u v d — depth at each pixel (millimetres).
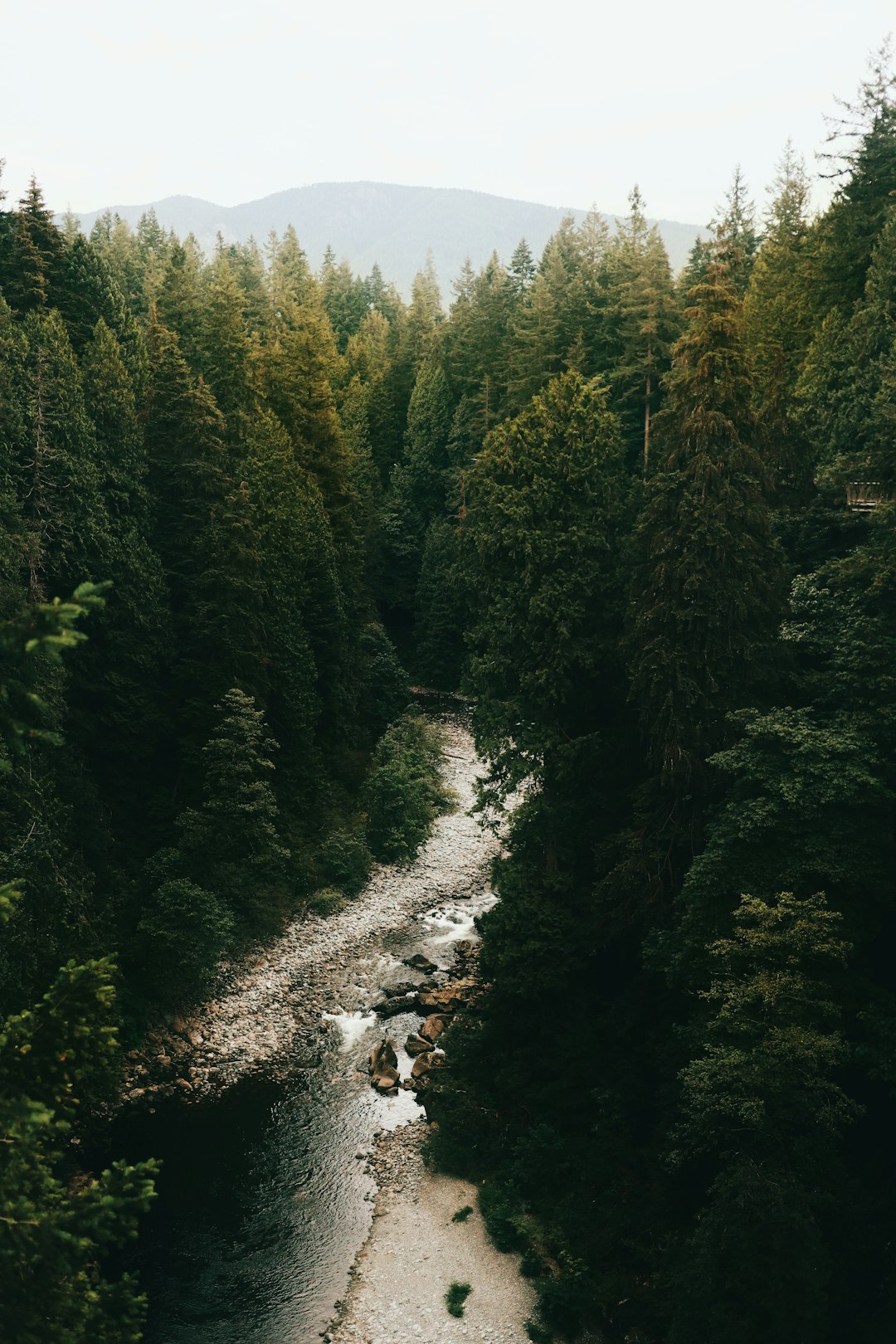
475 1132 29016
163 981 33719
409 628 83750
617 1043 28797
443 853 51281
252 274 97375
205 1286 23859
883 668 24344
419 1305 23453
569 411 31203
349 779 53938
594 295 74750
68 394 36281
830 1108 19609
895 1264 19875
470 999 36188
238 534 41188
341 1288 23953
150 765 39906
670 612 26609
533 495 30828
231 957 38344
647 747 30906
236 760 38344
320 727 52969
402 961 40219
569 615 30172
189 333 62250
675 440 27734
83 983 12578
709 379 26812
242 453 49406
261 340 80000
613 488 31594
